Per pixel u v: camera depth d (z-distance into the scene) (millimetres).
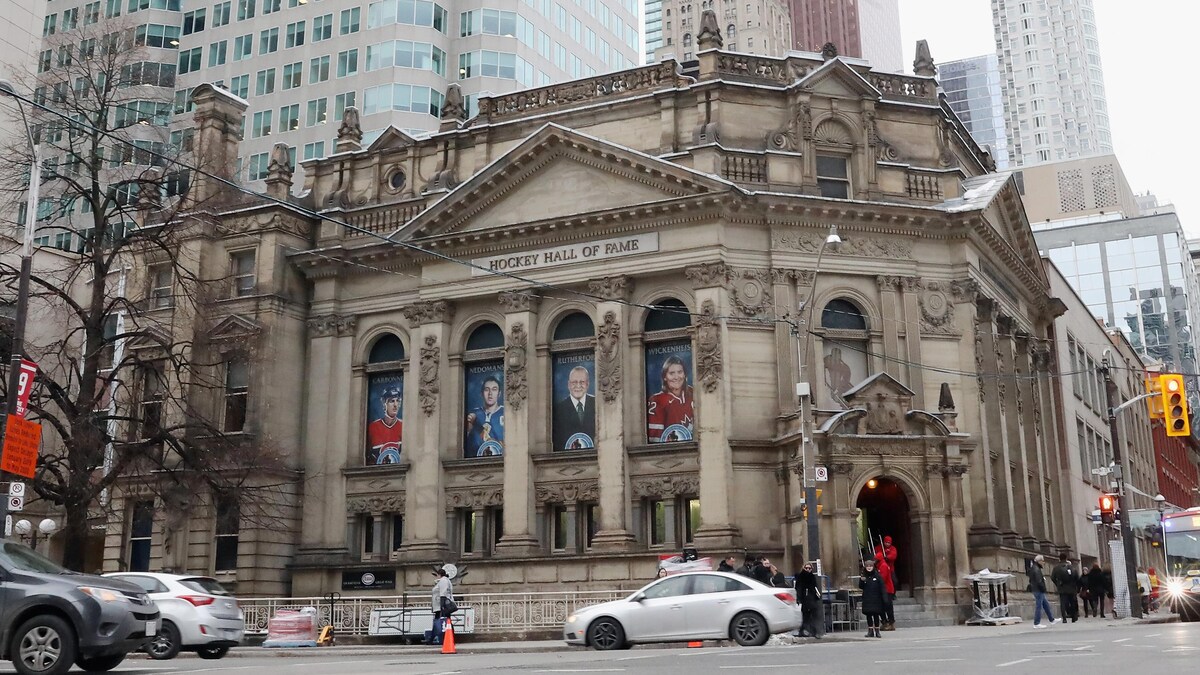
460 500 45125
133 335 40344
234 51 91750
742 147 44250
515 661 20812
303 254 48969
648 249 43375
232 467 43562
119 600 17453
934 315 44031
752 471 40875
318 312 49375
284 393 47906
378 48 87375
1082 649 19547
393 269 48531
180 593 25719
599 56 104125
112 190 40656
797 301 42719
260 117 89500
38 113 42344
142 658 25828
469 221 46500
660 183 43156
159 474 41906
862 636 29391
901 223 44094
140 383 43969
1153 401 39312
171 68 93000
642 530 42156
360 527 47125
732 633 24656
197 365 41781
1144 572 56812
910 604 38312
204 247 49594
